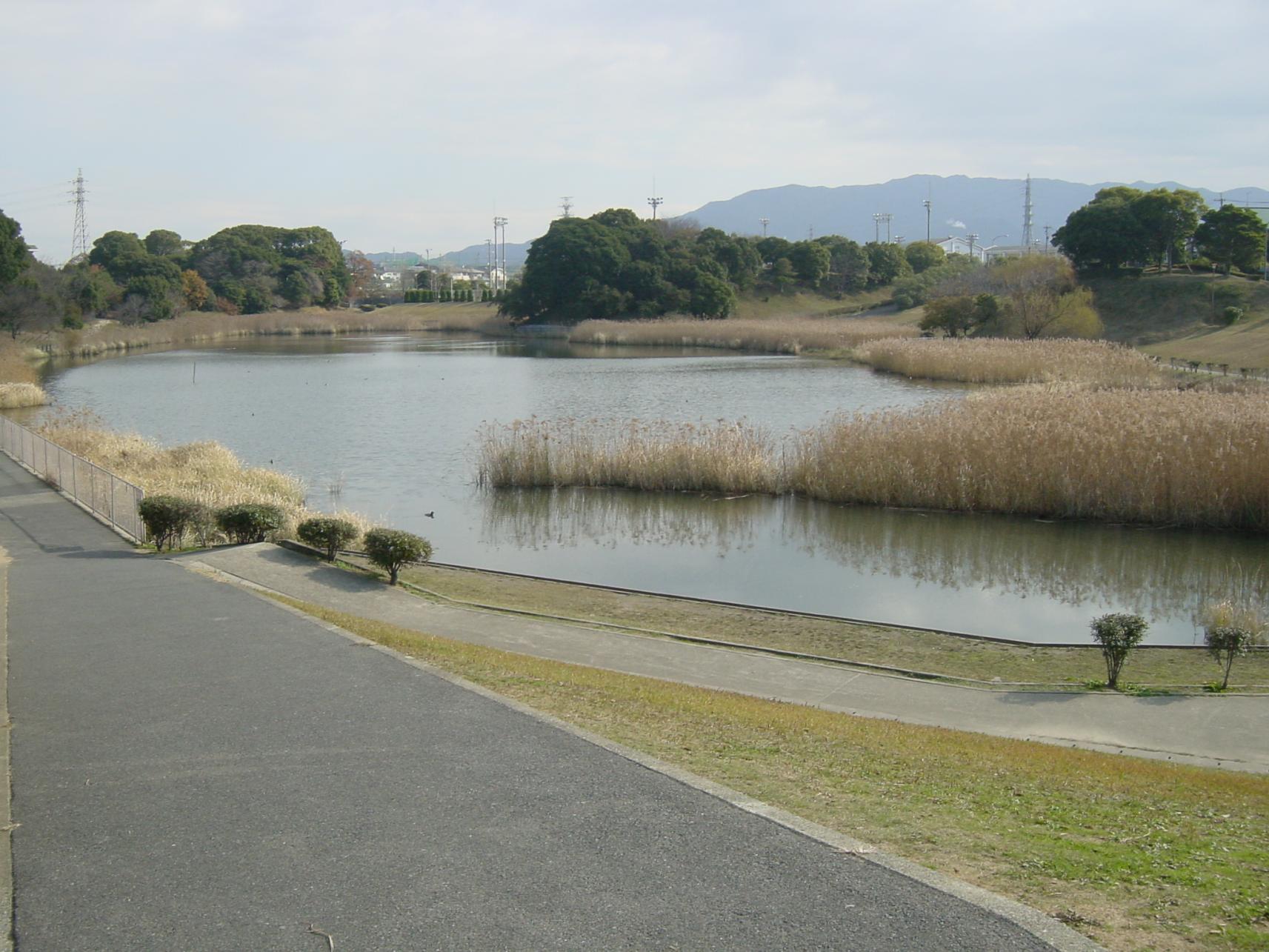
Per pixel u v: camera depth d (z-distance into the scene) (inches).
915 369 2423.7
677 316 4389.8
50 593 629.6
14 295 3218.5
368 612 657.6
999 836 277.0
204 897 235.5
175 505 803.4
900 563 887.1
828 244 5708.7
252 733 353.7
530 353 3476.9
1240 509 964.6
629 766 318.3
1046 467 1047.6
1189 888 237.8
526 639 612.1
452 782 303.9
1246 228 3385.8
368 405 2042.3
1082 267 3590.1
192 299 5002.5
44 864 254.2
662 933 214.7
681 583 826.8
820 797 305.7
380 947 212.4
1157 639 674.2
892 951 204.8
